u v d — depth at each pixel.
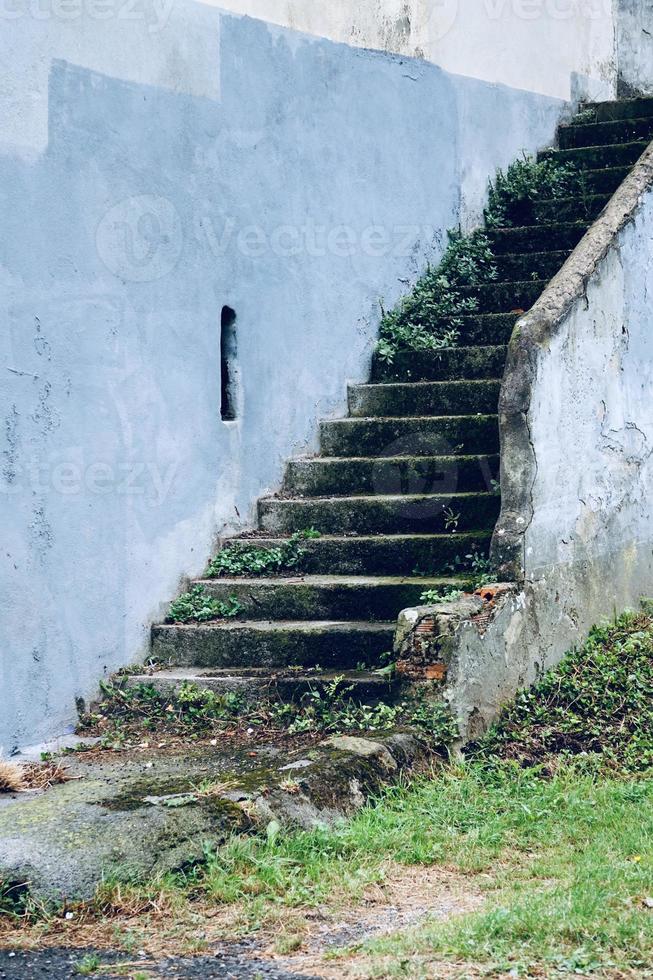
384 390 9.74
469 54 11.40
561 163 12.05
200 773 6.28
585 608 8.67
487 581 7.84
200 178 8.43
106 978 4.41
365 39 10.12
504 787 6.53
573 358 8.50
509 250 11.10
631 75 14.24
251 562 8.49
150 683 7.60
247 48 8.87
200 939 4.72
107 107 7.64
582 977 4.25
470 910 4.98
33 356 7.09
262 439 9.05
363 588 7.98
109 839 5.26
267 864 5.32
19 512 6.99
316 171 9.56
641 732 7.35
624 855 5.55
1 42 6.89
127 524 7.79
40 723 7.11
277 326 9.18
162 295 8.09
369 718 7.00
